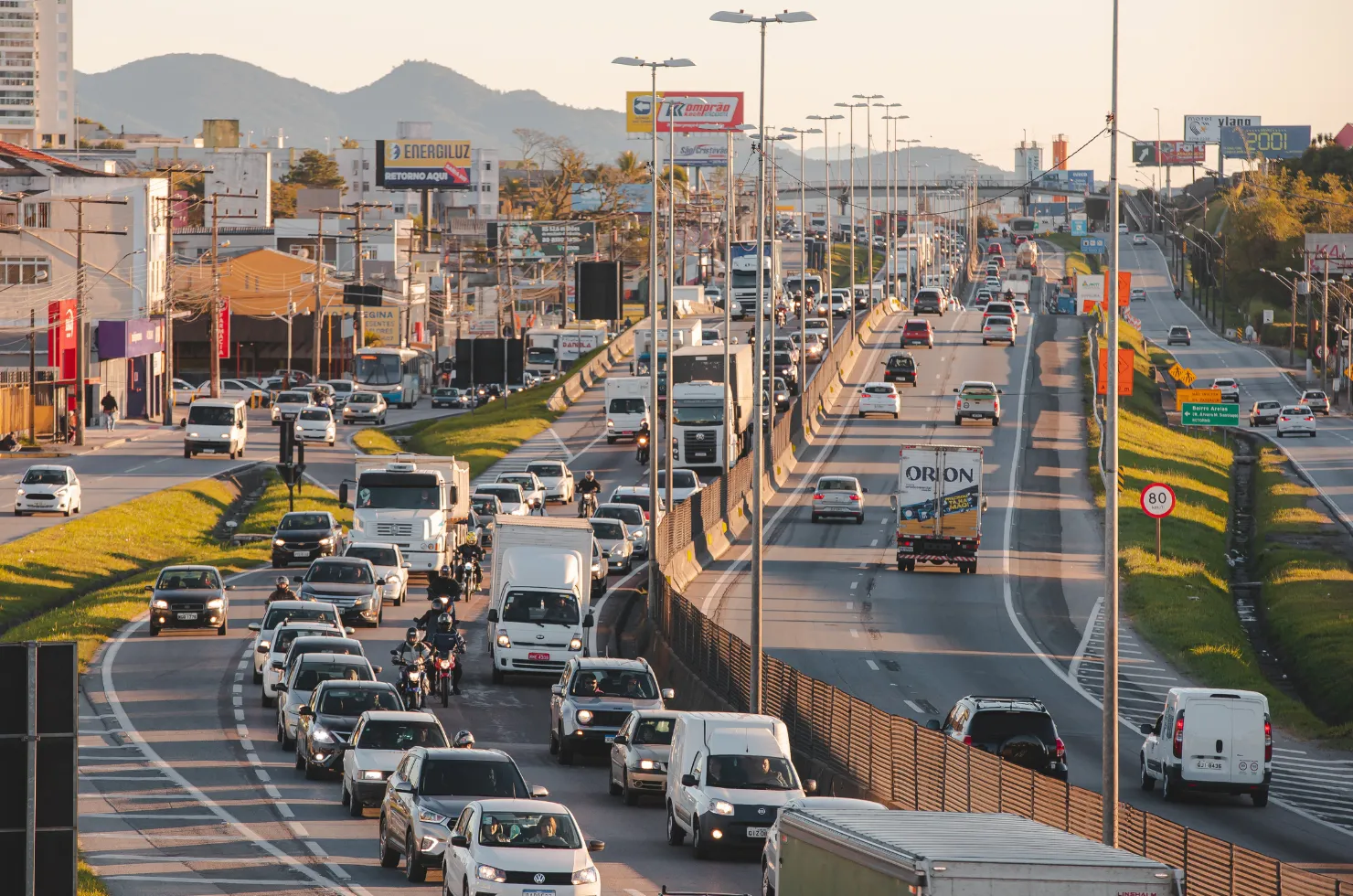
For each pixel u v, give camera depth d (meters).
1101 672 192.38
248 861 105.38
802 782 126.75
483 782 103.38
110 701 164.88
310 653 148.12
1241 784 134.88
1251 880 84.56
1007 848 56.31
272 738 149.62
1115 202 113.50
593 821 123.00
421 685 162.12
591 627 187.75
